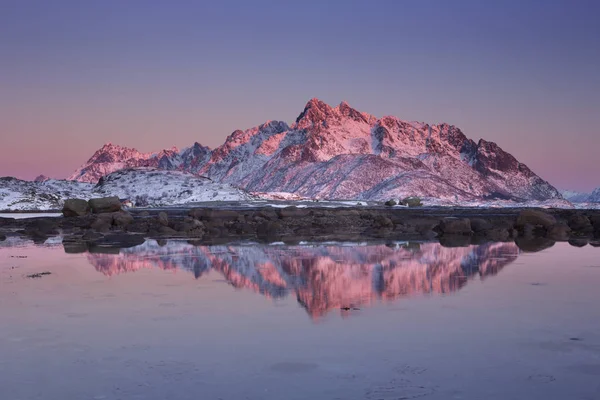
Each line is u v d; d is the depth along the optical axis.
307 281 18.12
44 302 14.83
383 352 10.30
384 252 27.25
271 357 10.04
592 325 12.17
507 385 8.66
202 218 54.19
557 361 9.75
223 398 8.21
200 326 12.20
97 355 10.20
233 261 23.52
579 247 29.70
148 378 9.02
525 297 15.31
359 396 8.26
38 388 8.63
